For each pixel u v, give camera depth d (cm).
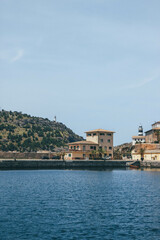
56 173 14525
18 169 16275
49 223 4712
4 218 4966
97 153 19650
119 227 4550
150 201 6550
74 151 19238
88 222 4791
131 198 6944
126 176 12938
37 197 6969
